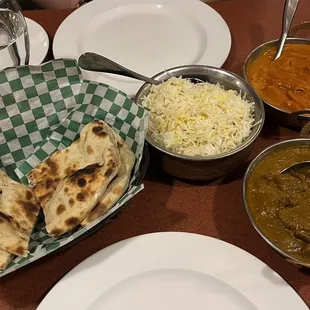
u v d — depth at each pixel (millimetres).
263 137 426
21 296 339
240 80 402
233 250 333
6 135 385
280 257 350
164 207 384
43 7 687
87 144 364
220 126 372
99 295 320
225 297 320
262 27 542
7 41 467
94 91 380
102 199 331
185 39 525
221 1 579
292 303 309
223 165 361
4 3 473
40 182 366
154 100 394
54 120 392
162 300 323
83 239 343
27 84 375
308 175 356
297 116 394
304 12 556
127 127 371
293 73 447
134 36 531
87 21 539
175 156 350
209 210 381
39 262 354
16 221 339
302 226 323
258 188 349
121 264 331
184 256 333
